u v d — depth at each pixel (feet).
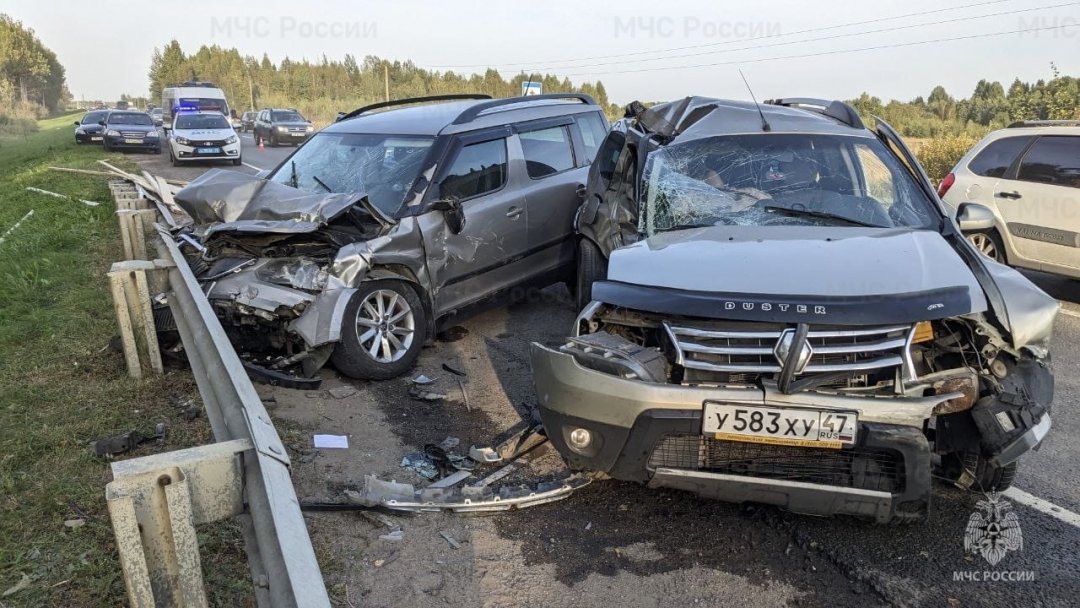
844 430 9.40
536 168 20.22
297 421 14.07
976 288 10.24
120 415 13.52
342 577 9.45
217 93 106.52
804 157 14.38
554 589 9.39
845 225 12.85
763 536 10.54
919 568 9.83
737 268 10.87
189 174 62.13
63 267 24.95
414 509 11.01
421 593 9.23
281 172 19.83
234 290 15.16
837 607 9.11
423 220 16.93
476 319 21.31
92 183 48.21
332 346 15.44
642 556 10.09
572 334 11.51
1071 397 15.75
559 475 12.20
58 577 8.93
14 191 48.70
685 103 17.28
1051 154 23.81
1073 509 11.35
